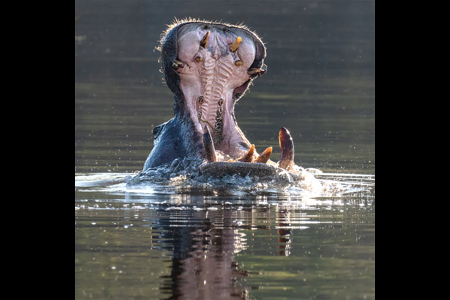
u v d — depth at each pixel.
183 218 23.66
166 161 30.25
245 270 18.45
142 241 20.91
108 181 30.94
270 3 144.12
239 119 52.41
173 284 17.28
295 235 21.86
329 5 143.38
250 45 30.00
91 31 115.88
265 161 28.00
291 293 16.89
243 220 23.56
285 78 79.19
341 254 20.06
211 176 28.38
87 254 19.59
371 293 17.09
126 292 16.73
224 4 139.75
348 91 70.62
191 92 30.06
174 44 29.03
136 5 138.38
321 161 37.38
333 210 25.39
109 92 68.81
